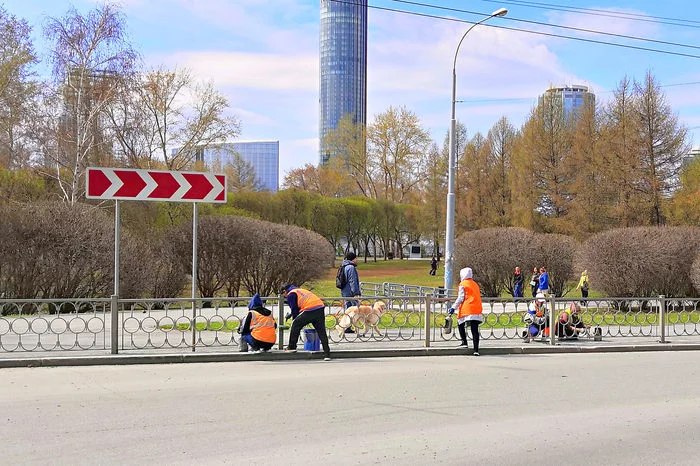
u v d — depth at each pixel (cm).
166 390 832
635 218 3503
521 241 3145
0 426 639
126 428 636
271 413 705
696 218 3312
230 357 1118
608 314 1460
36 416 681
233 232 2600
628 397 820
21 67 2941
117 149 3188
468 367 1064
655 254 2328
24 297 1995
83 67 2831
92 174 1148
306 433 625
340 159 7838
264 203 5622
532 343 1348
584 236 3831
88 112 2853
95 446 573
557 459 555
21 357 1052
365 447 580
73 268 2030
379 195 7738
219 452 559
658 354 1280
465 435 625
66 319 1115
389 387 866
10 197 2662
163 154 4028
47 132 2878
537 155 4550
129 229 2494
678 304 1519
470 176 5528
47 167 2953
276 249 2647
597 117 4306
